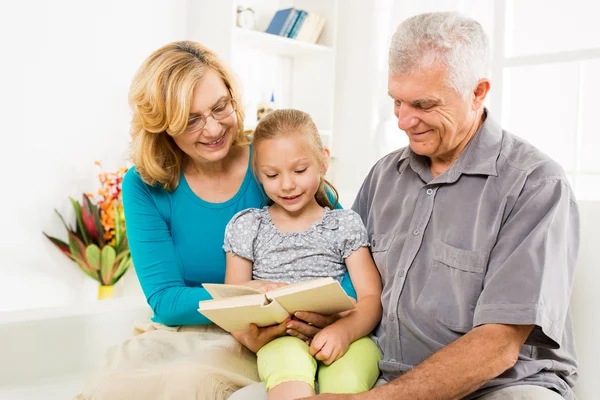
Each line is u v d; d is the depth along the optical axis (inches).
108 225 118.3
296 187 59.8
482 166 52.6
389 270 57.5
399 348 54.8
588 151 337.4
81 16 122.2
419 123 52.4
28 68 116.6
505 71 125.7
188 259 65.6
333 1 143.6
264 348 53.6
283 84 151.3
